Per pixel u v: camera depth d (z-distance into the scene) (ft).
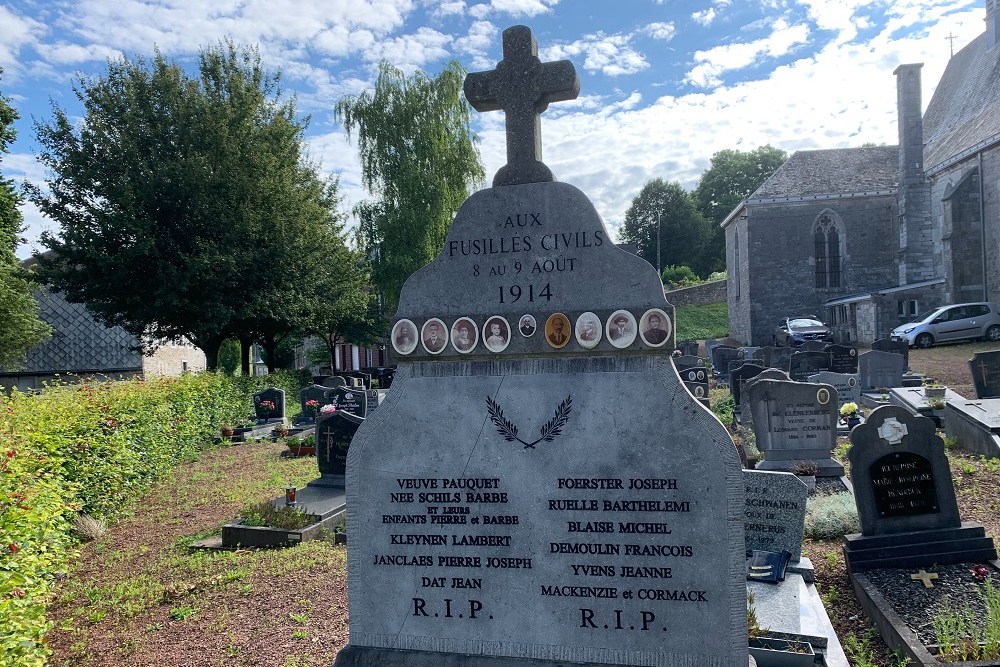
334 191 97.81
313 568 25.03
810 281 126.11
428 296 14.85
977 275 100.58
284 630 20.13
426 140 101.60
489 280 14.55
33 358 103.30
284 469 45.85
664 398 13.44
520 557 14.06
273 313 83.51
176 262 76.23
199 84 82.12
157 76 78.43
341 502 33.06
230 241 77.30
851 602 20.61
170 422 47.32
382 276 104.06
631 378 13.65
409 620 14.61
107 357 106.73
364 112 103.19
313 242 85.81
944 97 133.69
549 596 13.88
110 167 75.00
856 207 124.67
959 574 20.16
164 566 26.84
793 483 20.93
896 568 21.07
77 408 33.94
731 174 247.70
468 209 14.67
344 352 161.17
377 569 14.83
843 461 36.55
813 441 34.19
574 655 13.70
